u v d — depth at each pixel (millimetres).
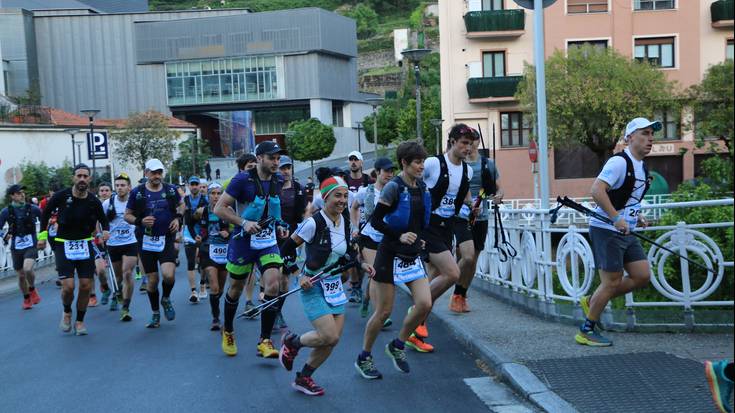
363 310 10375
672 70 37906
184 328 10180
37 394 7102
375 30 137125
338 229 6652
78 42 78688
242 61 78188
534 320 8867
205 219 12367
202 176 59875
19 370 8109
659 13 37906
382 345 8531
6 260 18094
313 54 77375
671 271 8664
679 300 7785
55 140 43469
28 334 10227
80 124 49281
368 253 8852
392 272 6938
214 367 7844
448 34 39688
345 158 81875
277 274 8117
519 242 9844
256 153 8164
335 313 6660
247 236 8102
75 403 6762
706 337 7555
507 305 10070
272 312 8148
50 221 14289
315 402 6492
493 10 38812
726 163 12844
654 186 32031
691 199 11234
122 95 79250
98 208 10148
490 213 11188
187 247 12602
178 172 56906
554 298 8812
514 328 8422
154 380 7434
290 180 10664
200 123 83250
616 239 7098
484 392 6570
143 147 51969
